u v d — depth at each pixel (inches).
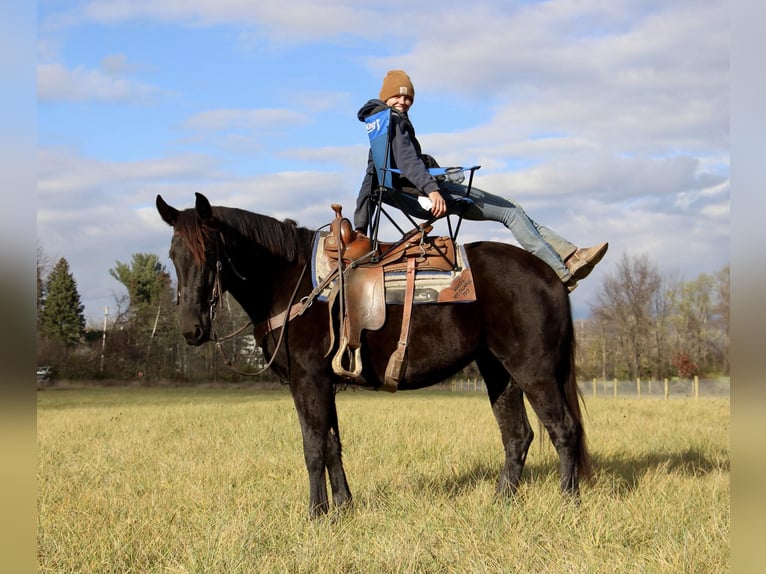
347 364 204.5
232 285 212.7
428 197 207.6
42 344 2191.2
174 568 159.9
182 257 200.4
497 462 289.6
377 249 210.4
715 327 2313.0
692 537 170.1
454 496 228.2
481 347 208.7
